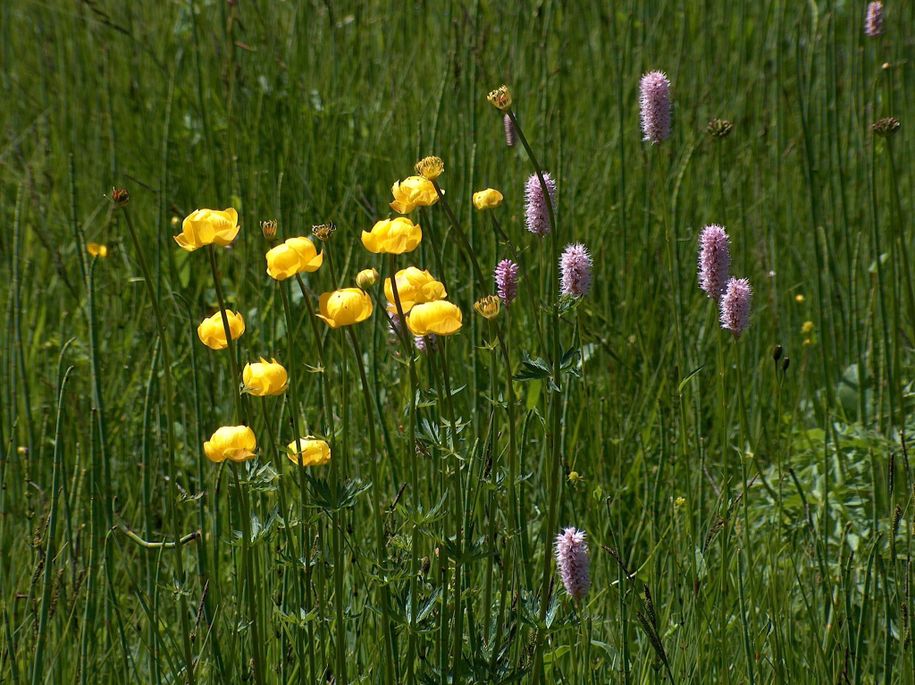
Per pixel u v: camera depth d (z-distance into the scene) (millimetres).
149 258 3447
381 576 2412
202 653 2627
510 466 2451
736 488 2887
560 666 2629
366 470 2852
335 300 2361
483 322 2855
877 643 2615
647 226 3117
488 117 3627
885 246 3408
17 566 2789
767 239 3371
